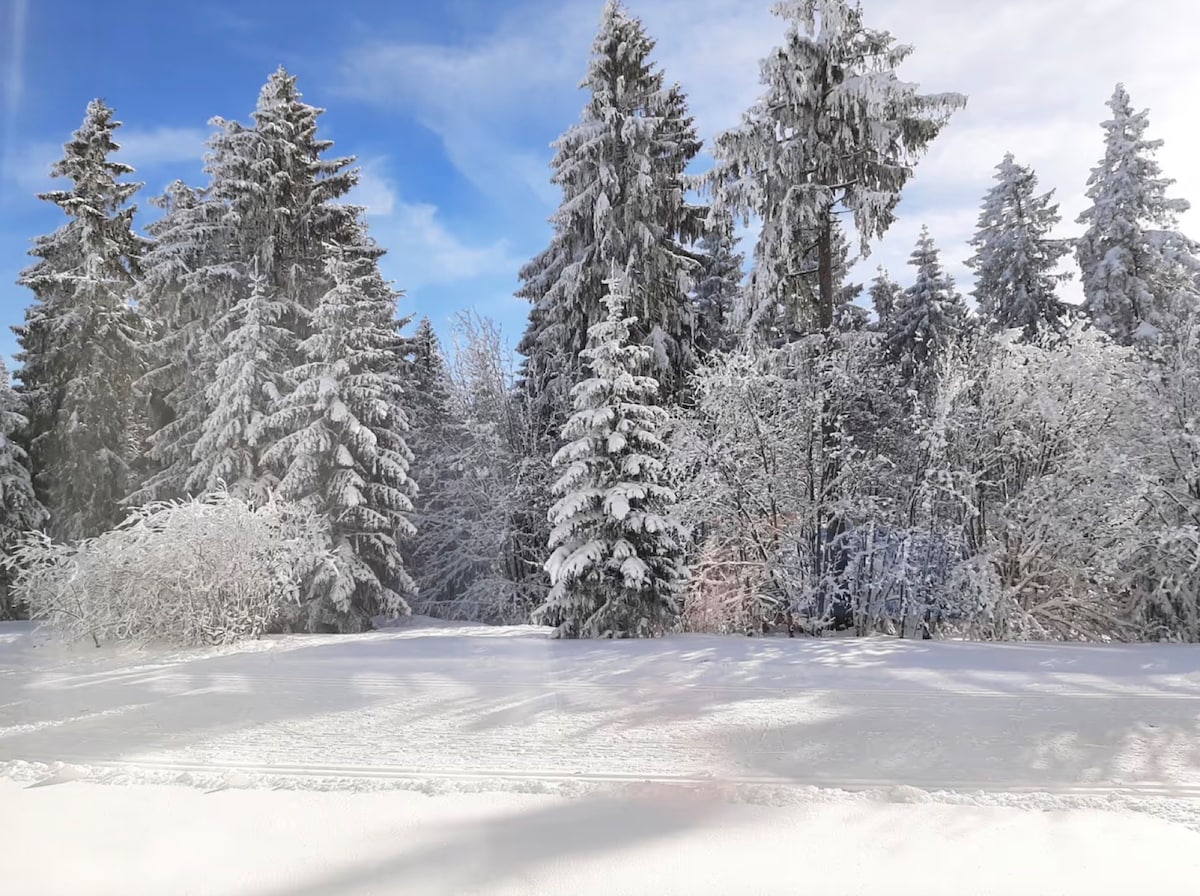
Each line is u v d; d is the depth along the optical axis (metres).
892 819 4.25
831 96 15.64
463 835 4.05
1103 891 3.40
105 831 4.14
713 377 14.53
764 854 3.79
